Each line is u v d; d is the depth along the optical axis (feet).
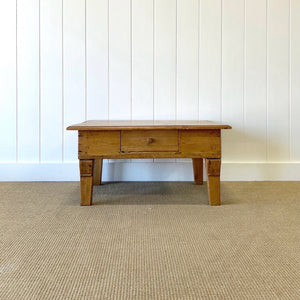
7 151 6.12
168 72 6.09
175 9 6.00
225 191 5.38
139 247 3.07
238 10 6.03
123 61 6.05
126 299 2.20
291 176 6.24
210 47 6.07
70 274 2.54
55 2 5.94
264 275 2.53
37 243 3.16
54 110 6.09
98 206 4.50
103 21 5.99
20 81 6.03
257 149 6.23
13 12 5.92
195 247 3.07
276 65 6.11
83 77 6.06
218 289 2.32
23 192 5.28
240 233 3.44
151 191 5.40
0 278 2.48
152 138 4.44
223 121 6.17
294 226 3.66
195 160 5.86
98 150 4.45
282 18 6.05
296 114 6.18
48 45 6.00
